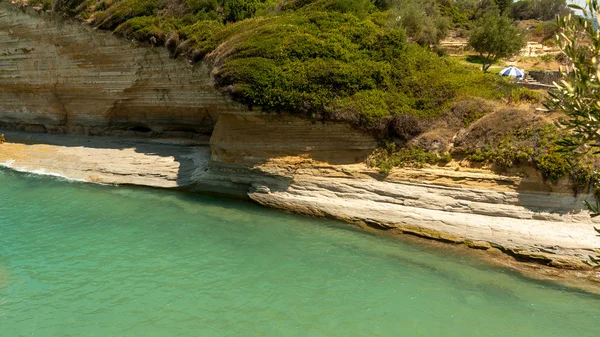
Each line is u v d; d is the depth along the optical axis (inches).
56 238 618.5
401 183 657.0
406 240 612.1
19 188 856.3
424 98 704.4
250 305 458.0
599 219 553.3
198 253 572.1
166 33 939.3
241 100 723.4
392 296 478.3
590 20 197.0
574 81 193.6
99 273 520.7
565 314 452.4
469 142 635.5
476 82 729.0
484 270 537.6
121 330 417.1
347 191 682.2
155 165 909.8
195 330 417.7
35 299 467.2
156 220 684.1
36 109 1248.8
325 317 439.8
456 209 613.3
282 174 724.7
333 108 692.1
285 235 627.5
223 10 970.1
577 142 227.1
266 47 741.3
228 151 775.1
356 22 803.4
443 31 1229.7
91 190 843.4
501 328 427.2
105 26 1024.2
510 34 1123.9
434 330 422.6
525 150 585.0
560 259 540.7
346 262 551.8
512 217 585.6
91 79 1093.1
